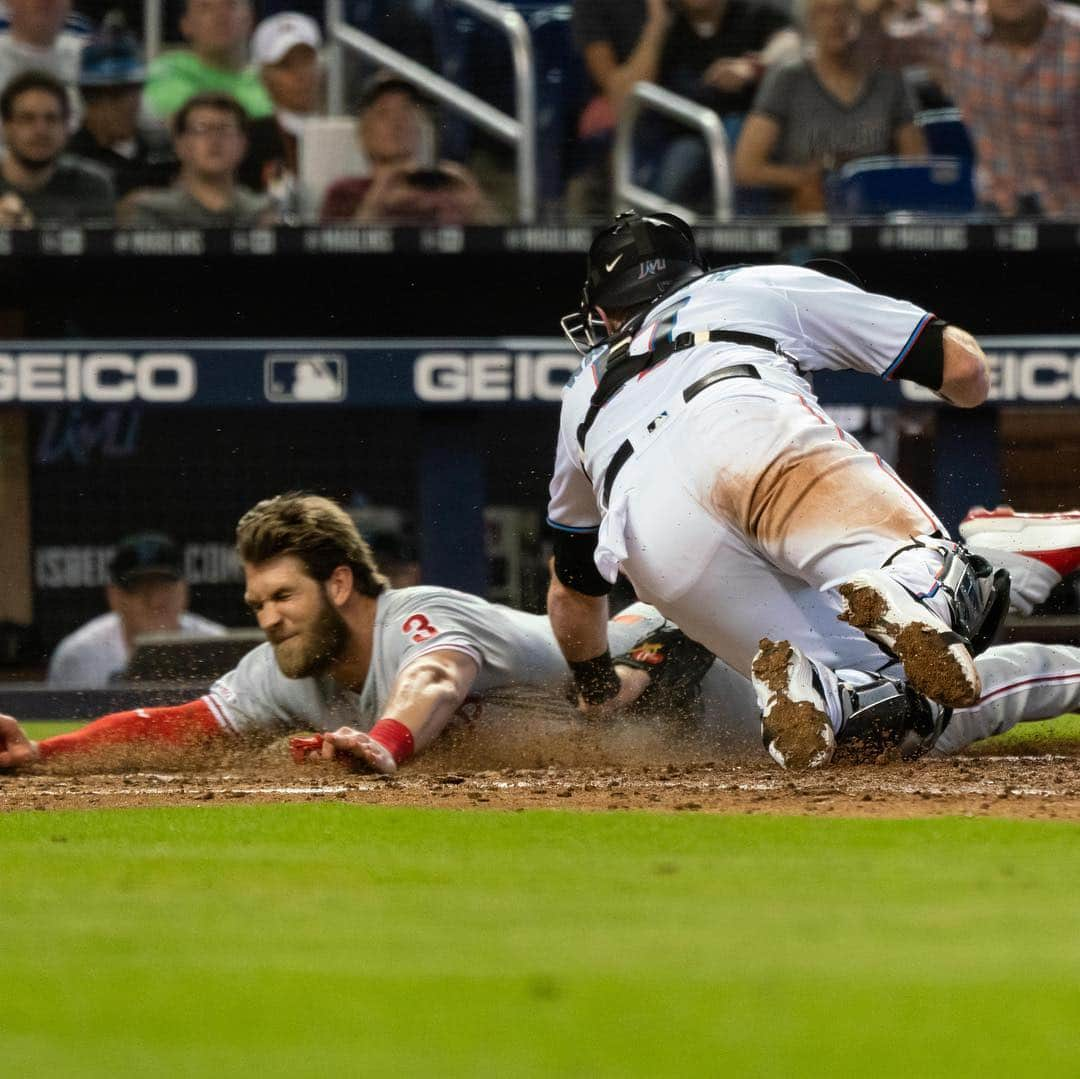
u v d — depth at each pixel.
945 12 36.34
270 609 16.08
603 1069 4.96
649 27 36.50
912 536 13.46
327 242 35.81
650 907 7.86
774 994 6.00
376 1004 5.92
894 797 12.48
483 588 33.22
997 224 36.03
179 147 36.00
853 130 36.53
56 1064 5.14
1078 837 10.15
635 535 14.61
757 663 13.43
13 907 8.07
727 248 36.06
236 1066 5.07
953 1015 5.67
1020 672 16.14
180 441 38.66
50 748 16.11
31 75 35.53
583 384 15.56
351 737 14.48
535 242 36.00
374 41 36.41
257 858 9.56
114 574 33.88
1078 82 35.88
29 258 36.41
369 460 38.91
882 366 15.31
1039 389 32.53
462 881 8.69
